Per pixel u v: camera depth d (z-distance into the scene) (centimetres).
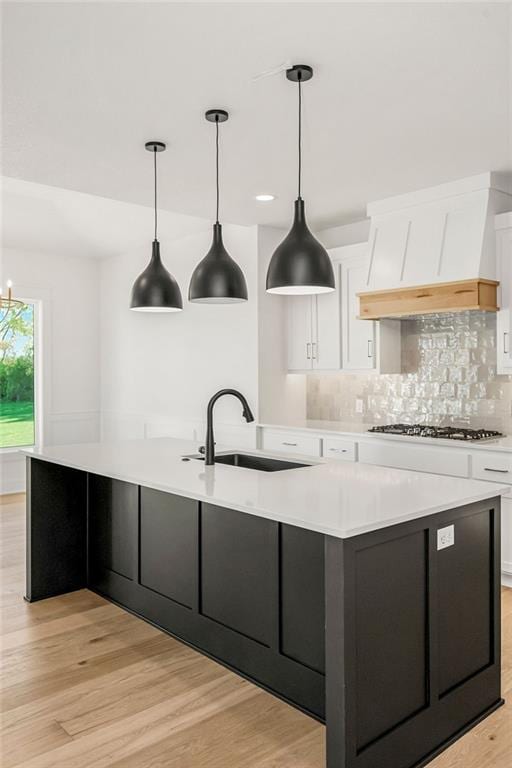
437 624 219
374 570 197
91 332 729
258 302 520
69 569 371
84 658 282
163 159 361
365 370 474
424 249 414
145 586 325
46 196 513
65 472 369
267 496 227
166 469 289
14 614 336
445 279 398
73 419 712
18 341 685
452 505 218
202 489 240
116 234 610
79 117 300
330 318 500
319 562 227
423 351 477
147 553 323
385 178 395
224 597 272
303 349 525
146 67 250
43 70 252
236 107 290
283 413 542
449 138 330
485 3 207
